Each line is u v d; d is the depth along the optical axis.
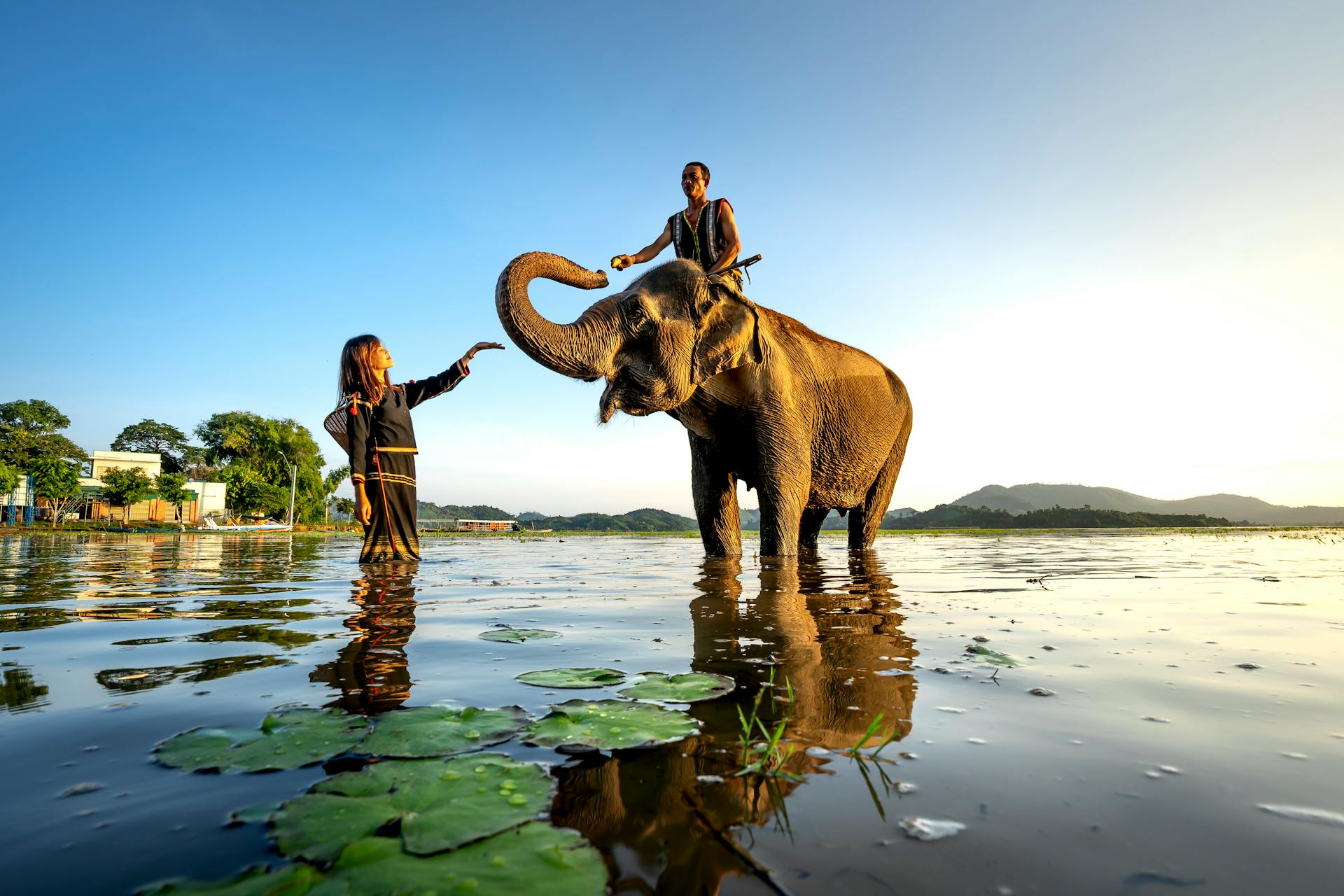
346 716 1.40
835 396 6.69
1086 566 6.34
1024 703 1.57
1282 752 1.25
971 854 0.86
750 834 0.92
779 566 5.52
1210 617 2.93
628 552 9.71
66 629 2.58
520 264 4.73
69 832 0.91
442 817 0.94
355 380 5.80
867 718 1.45
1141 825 0.95
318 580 4.65
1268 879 0.80
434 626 2.63
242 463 64.19
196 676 1.81
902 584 4.23
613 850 0.87
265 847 0.87
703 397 5.79
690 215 5.97
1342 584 4.47
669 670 1.88
